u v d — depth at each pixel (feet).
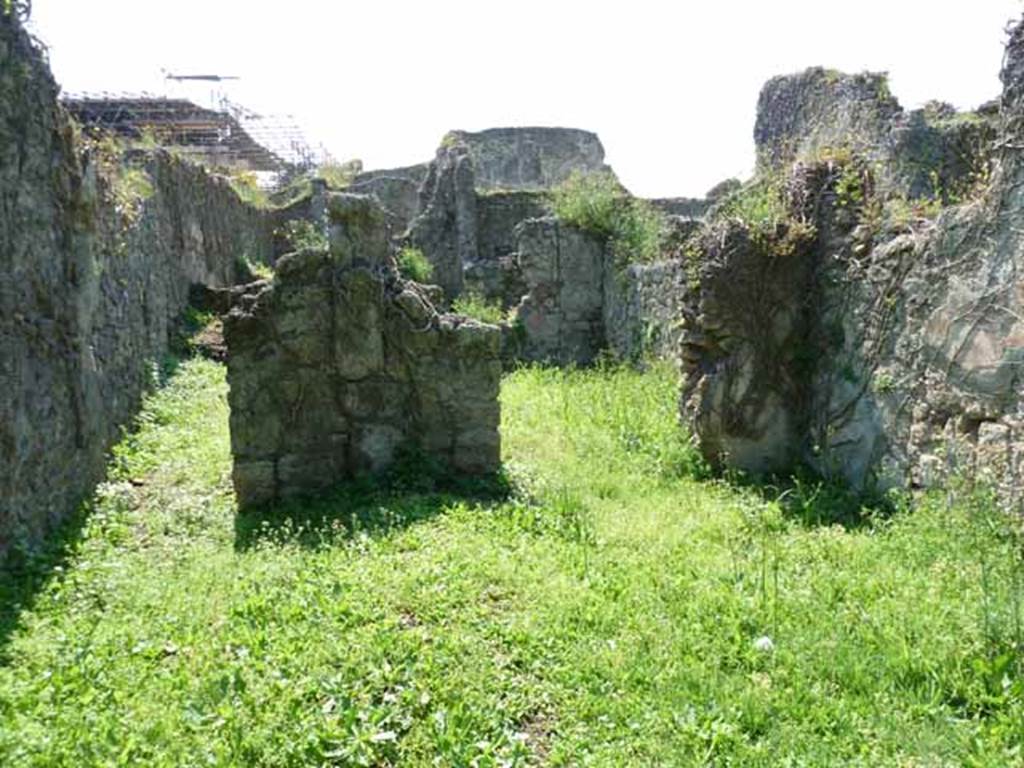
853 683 10.10
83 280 18.69
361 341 19.43
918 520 15.30
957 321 15.87
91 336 19.62
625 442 23.57
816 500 18.37
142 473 21.04
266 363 18.92
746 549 15.14
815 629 11.48
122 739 8.80
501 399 30.17
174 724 9.19
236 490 18.78
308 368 19.21
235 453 18.74
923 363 16.89
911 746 8.82
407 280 21.17
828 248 20.53
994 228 15.05
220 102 69.72
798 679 10.18
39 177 16.49
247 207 53.52
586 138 74.18
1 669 10.45
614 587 13.08
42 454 16.03
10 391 14.66
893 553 14.61
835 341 20.20
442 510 17.60
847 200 20.20
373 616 11.94
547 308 42.52
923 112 28.86
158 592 13.35
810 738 9.00
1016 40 14.62
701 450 21.30
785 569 14.03
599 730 9.25
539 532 16.26
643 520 16.88
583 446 23.40
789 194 21.74
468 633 11.39
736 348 21.01
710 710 9.56
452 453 19.99
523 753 8.84
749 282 20.88
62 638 11.40
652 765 8.61
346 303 19.29
